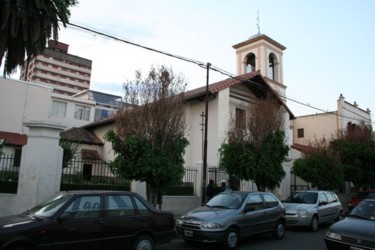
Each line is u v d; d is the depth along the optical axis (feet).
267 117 52.60
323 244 33.32
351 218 27.58
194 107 72.59
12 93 94.22
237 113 60.75
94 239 22.45
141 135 37.06
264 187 52.31
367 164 81.76
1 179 40.91
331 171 66.44
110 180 47.50
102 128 99.76
